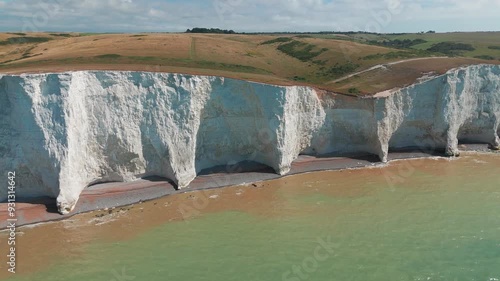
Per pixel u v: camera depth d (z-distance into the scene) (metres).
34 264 25.94
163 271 25.19
